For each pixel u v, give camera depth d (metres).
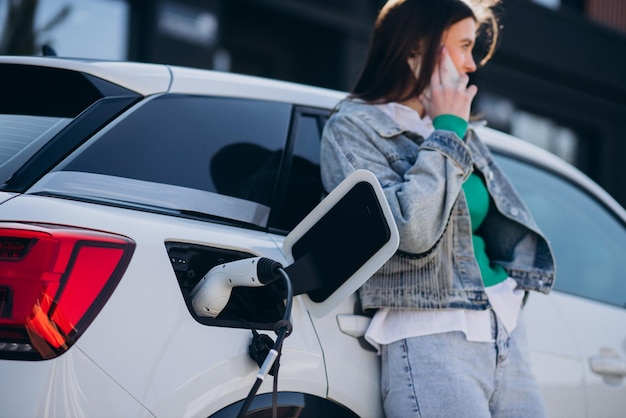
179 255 1.81
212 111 2.18
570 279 2.91
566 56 11.00
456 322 2.01
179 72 2.23
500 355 2.06
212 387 1.72
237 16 8.66
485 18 2.47
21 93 2.10
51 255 1.57
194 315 1.75
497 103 10.42
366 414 2.02
